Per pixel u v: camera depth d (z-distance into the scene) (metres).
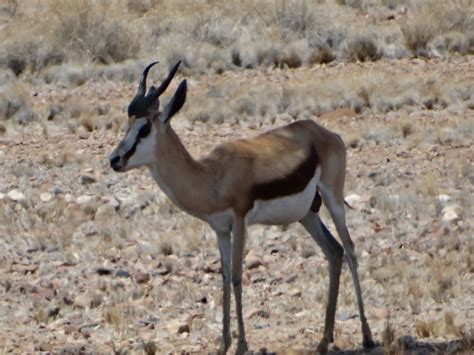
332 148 34.91
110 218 49.00
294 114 67.94
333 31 84.12
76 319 37.66
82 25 83.94
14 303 39.41
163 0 94.25
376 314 36.97
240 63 81.25
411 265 41.19
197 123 67.44
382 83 71.62
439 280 39.34
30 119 68.75
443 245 43.84
